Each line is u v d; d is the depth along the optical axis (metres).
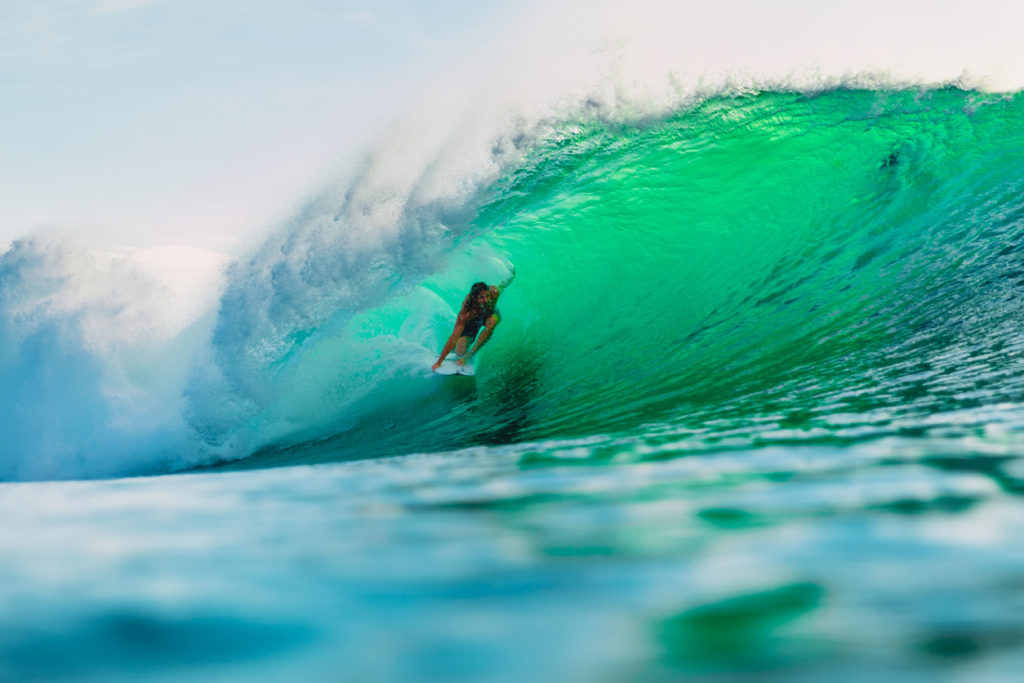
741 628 0.98
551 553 1.42
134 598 1.24
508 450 3.84
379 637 1.00
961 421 3.16
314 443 6.14
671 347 6.40
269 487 2.73
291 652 0.96
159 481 3.37
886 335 5.55
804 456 2.57
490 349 7.04
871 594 1.10
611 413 5.04
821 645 0.91
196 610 1.16
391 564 1.39
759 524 1.59
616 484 2.25
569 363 6.60
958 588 1.11
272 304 6.94
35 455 6.85
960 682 0.79
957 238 6.99
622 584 1.20
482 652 0.93
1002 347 4.85
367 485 2.64
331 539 1.65
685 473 2.38
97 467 6.75
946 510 1.65
